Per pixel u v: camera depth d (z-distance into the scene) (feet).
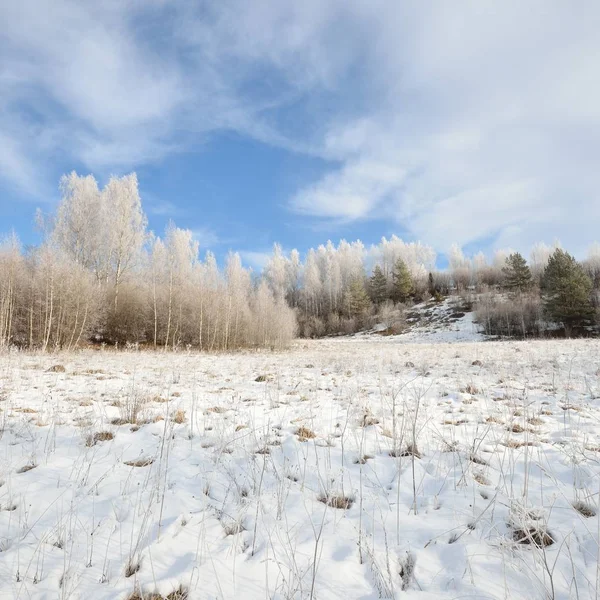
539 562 7.29
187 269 111.65
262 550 8.14
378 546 8.28
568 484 10.84
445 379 29.48
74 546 8.16
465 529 8.81
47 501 9.89
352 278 237.25
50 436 14.58
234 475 11.65
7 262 68.80
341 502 10.24
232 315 97.81
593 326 130.93
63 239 92.17
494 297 190.19
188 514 9.52
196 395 22.76
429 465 12.49
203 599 6.86
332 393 24.30
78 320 70.49
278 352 81.20
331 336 192.44
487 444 14.26
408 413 15.71
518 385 26.03
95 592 6.93
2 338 56.03
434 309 195.31
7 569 7.37
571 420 17.26
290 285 256.73
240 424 17.06
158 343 89.97
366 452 13.76
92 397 21.50
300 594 6.80
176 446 14.14
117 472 11.75
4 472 11.27
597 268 207.31
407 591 7.00
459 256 285.43
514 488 10.71
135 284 95.04
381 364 38.60
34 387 24.64
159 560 7.85
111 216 96.94
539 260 245.65
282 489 10.36
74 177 97.76
